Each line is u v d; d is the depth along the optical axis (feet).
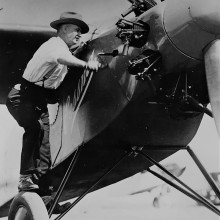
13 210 14.19
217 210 14.94
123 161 14.64
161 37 11.68
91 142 13.53
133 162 14.82
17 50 17.84
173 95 12.04
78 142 13.80
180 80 12.04
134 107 12.51
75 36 14.23
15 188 18.57
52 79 14.08
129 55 12.41
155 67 11.81
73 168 14.47
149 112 12.71
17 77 18.52
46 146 14.21
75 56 14.14
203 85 12.28
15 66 18.30
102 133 13.21
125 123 12.92
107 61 13.07
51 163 14.90
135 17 12.57
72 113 14.19
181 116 12.39
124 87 12.50
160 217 25.88
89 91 13.55
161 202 30.81
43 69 13.78
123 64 12.57
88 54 13.88
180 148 14.42
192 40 11.37
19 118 14.17
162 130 13.35
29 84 14.10
